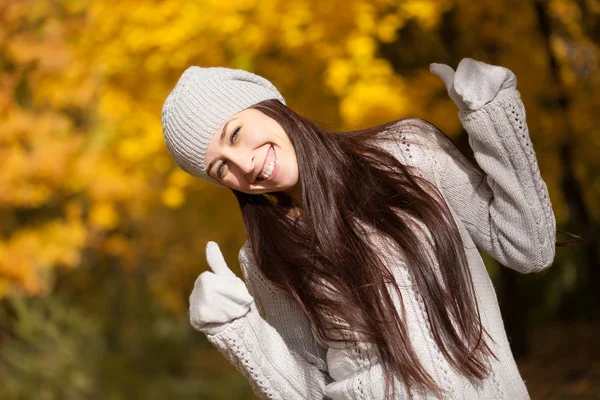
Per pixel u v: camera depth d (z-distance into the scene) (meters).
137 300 11.09
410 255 2.34
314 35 5.28
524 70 6.16
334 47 5.26
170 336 11.31
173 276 12.01
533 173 2.35
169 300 11.55
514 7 6.20
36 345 8.82
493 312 2.47
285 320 2.65
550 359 7.78
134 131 6.29
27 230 7.25
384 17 5.40
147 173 6.75
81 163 6.75
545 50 6.44
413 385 2.30
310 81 5.73
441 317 2.32
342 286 2.34
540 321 9.62
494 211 2.43
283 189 2.47
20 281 6.89
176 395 9.72
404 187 2.40
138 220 10.68
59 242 7.21
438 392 2.28
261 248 2.52
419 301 2.34
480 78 2.35
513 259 2.43
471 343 2.34
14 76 6.92
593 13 6.51
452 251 2.35
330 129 2.72
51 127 6.91
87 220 8.24
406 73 6.44
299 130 2.42
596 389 6.64
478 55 6.44
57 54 6.56
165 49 5.62
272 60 5.80
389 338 2.28
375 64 5.27
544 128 6.39
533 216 2.35
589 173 8.02
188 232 10.95
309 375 2.58
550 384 7.05
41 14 6.98
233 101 2.45
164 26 5.62
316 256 2.40
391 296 2.33
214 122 2.43
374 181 2.41
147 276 11.65
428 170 2.48
